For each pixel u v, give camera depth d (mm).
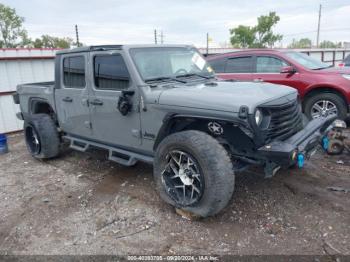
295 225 3199
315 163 4680
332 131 4906
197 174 3170
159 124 3570
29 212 3824
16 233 3393
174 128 3650
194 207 3266
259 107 2998
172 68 4145
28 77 9047
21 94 6180
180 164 3352
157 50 4125
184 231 3219
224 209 3555
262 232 3123
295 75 6742
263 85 3840
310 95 6672
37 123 5422
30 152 5887
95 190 4305
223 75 7621
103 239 3178
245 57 7418
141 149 3945
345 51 25234
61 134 5801
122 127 4059
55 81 5133
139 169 4918
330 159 4824
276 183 4094
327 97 6430
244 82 4152
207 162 3033
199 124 3506
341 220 3219
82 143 4996
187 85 3865
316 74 6539
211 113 3100
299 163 3092
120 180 4566
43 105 5949
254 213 3455
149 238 3145
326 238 2965
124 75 3875
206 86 3740
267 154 3004
